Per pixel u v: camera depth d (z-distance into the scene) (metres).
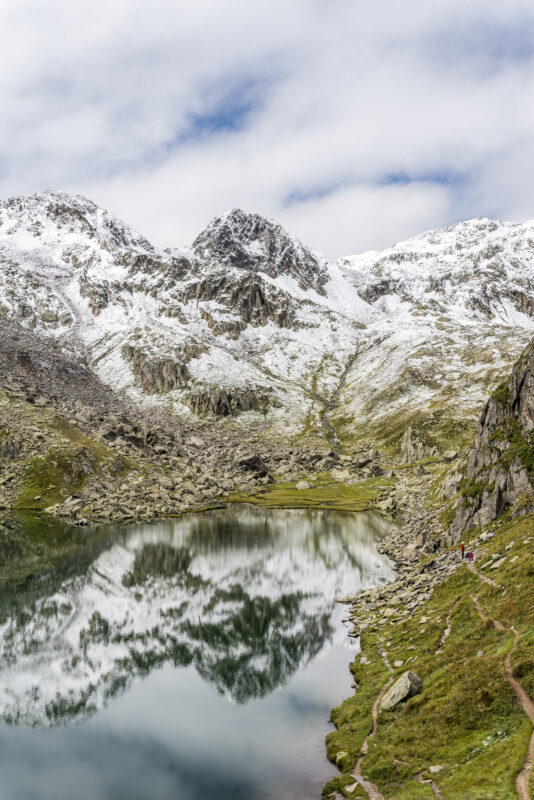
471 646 42.66
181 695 53.91
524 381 83.50
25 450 175.75
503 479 74.88
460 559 67.69
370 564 100.38
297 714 45.88
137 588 91.62
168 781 38.72
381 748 35.66
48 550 115.38
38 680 58.03
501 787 26.11
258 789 36.25
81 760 42.00
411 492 166.50
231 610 79.38
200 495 181.25
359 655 56.00
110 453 197.62
